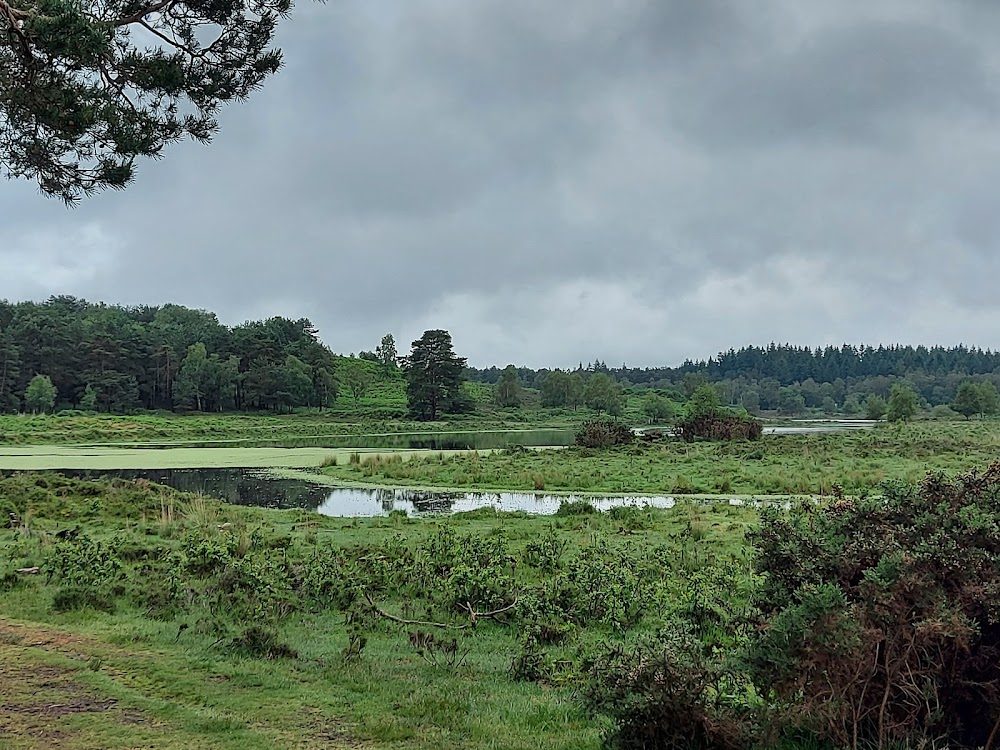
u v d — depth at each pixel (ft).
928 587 15.79
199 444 213.05
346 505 87.20
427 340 362.33
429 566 42.01
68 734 19.63
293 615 34.78
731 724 17.62
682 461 124.16
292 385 358.43
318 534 59.16
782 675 16.30
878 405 362.94
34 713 21.08
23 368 311.88
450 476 110.32
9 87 26.99
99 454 164.66
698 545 51.34
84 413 299.17
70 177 29.60
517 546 53.57
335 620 34.53
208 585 37.63
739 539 53.98
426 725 21.11
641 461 126.21
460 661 28.09
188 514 65.87
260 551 48.93
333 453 170.60
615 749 18.62
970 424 248.73
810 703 16.22
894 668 15.98
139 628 31.12
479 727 20.89
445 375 359.05
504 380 419.33
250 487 104.01
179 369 349.00
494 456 142.20
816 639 15.64
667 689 18.02
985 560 16.51
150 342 358.64
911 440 155.43
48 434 224.33
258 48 30.96
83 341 331.77
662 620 33.27
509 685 25.41
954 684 16.52
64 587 37.27
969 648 16.11
